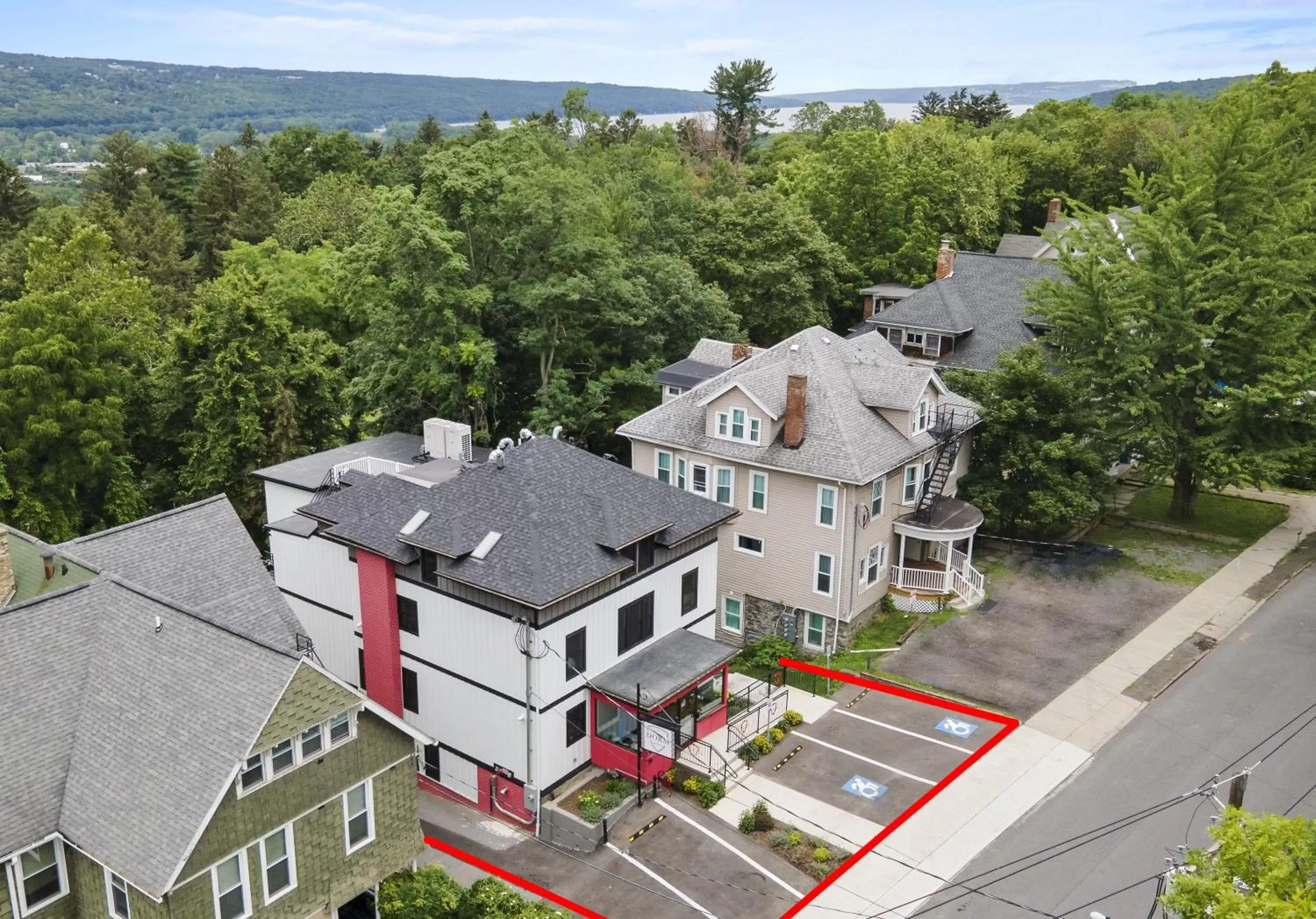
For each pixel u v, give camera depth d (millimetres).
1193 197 45000
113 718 22578
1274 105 75375
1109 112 114000
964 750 31344
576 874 26844
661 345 54688
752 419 38938
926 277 72438
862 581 38469
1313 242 43844
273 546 35500
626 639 31266
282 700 21234
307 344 56469
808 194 79375
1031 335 56188
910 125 104938
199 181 112125
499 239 51000
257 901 21938
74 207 103875
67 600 24531
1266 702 33156
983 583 40531
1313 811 28125
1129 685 34375
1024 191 97062
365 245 51406
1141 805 28594
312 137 131500
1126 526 47500
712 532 34094
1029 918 24609
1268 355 42625
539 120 119688
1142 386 44500
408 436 43750
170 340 51438
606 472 32906
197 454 49531
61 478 45906
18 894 20891
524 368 54438
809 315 65562
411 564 30281
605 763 30516
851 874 26250
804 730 32906
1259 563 43156
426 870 25312
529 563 28422
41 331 45406
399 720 23812
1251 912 16922
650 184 72188
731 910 25203
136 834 20438
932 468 41469
